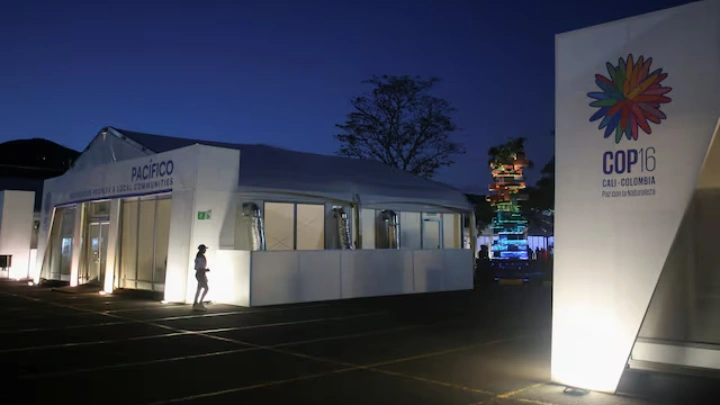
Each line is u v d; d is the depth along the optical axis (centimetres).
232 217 1812
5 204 2950
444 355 988
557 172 816
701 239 754
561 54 830
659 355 768
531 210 5153
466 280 2269
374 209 2508
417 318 1445
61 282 2555
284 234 2208
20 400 705
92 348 1032
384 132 4541
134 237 2123
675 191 723
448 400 716
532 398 729
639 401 716
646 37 754
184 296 1727
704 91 707
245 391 751
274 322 1362
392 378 825
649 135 745
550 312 1577
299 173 2322
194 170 1752
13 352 993
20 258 2969
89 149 2483
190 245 1727
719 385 770
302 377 827
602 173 779
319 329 1261
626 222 755
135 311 1553
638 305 739
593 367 762
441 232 2772
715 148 727
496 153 4253
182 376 829
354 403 701
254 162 2302
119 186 2155
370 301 1823
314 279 1798
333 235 2341
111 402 699
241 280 1672
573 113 811
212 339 1130
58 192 2641
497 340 1138
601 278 768
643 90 752
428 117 4547
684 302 759
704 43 711
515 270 3447
